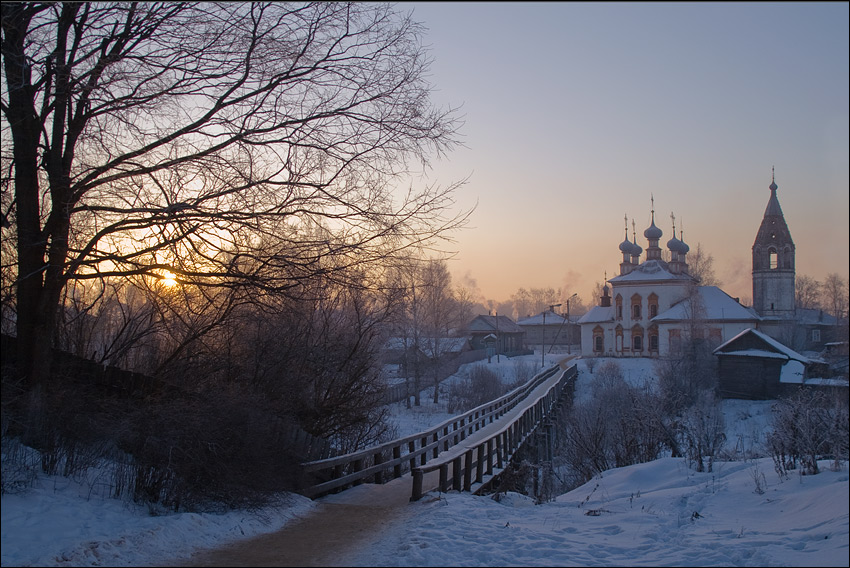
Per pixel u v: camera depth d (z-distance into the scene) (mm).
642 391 41594
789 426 13664
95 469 10367
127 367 14820
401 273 14031
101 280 13898
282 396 15250
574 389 61312
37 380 10938
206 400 11414
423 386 49469
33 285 11211
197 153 12062
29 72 11031
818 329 82688
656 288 90312
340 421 18047
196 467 10297
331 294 15492
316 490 13078
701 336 60344
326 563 7949
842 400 14289
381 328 18422
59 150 11664
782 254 86500
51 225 11289
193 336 13922
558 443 34281
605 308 97750
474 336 95938
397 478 16469
